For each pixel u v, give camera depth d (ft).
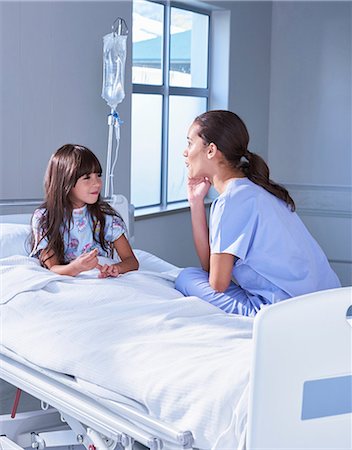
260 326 4.71
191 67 17.10
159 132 16.39
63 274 7.95
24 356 6.61
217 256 7.34
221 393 5.17
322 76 18.37
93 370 5.98
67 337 6.42
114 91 11.66
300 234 7.54
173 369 5.60
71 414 6.12
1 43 11.28
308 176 18.75
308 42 18.44
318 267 7.75
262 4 18.26
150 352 5.93
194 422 5.20
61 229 8.57
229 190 7.39
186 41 16.84
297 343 4.83
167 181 16.75
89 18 12.84
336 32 18.13
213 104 17.62
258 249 7.32
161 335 6.30
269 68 18.83
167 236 16.06
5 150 11.53
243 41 17.71
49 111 12.23
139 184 15.99
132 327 6.44
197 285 7.78
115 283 7.59
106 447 6.10
